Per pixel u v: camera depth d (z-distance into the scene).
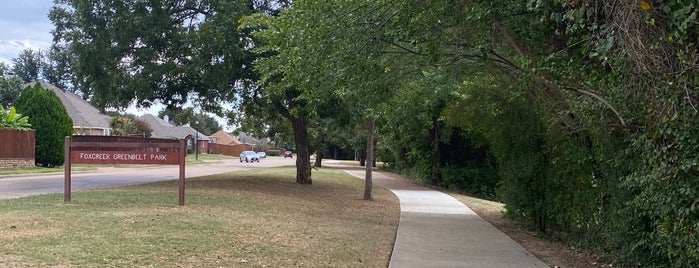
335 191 20.38
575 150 9.47
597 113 7.11
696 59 4.18
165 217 10.23
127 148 12.53
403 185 27.22
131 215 10.31
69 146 12.55
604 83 6.03
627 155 6.91
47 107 30.48
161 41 17.81
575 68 6.23
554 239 11.05
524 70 7.84
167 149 12.53
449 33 7.65
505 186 12.64
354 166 53.75
